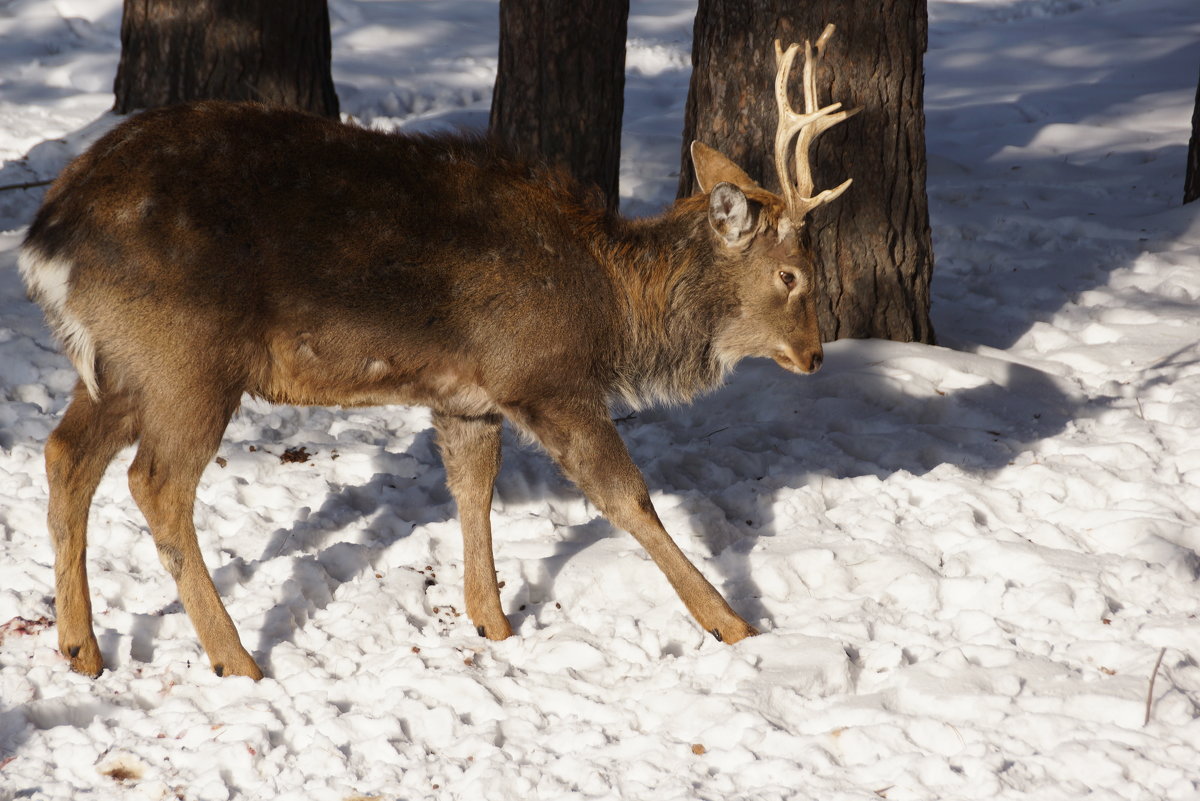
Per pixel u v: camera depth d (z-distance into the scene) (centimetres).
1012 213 2070
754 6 1404
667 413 1363
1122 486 1132
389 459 1202
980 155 2536
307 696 792
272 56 2091
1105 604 909
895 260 1487
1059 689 797
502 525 1080
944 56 3503
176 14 2098
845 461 1214
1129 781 700
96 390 811
